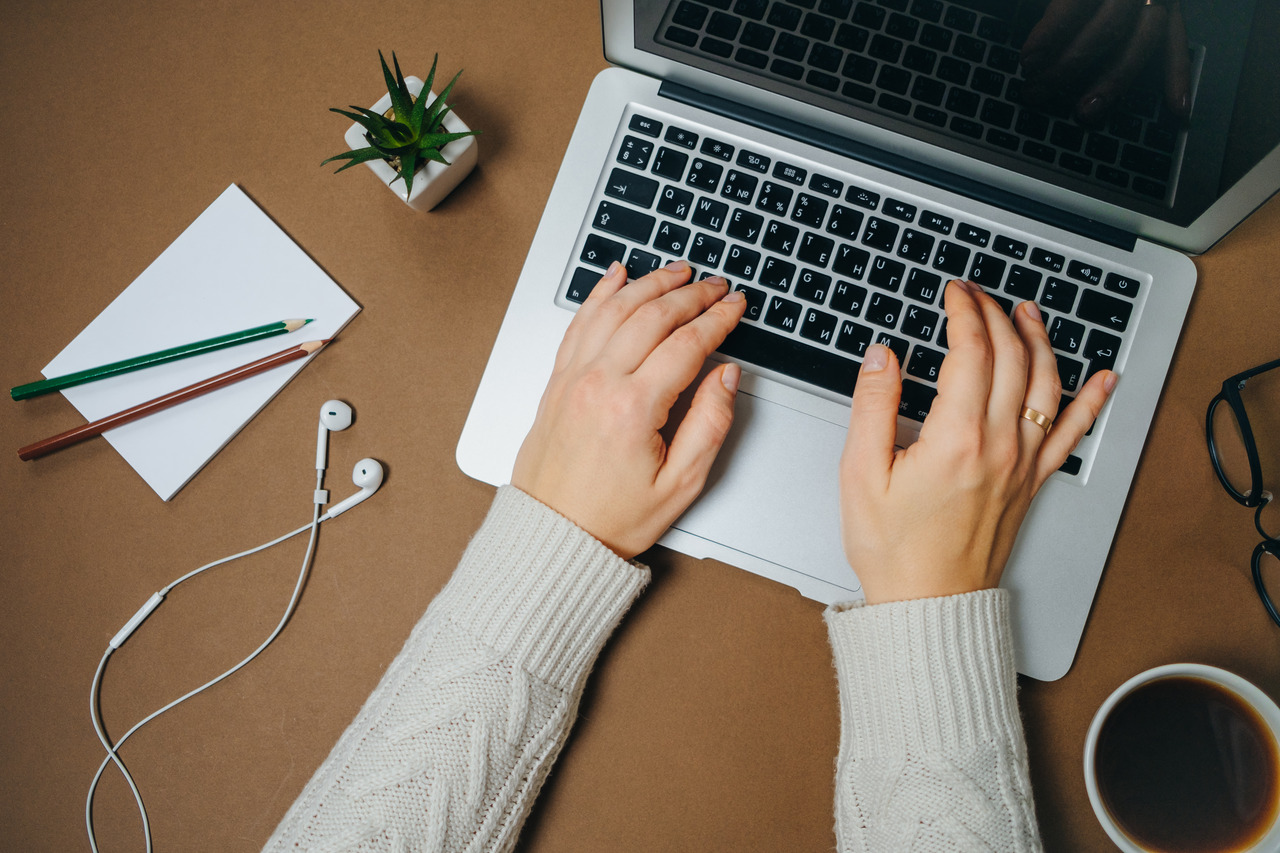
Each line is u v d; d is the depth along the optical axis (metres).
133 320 0.66
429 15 0.70
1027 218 0.63
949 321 0.60
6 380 0.67
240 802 0.62
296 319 0.66
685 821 0.62
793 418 0.62
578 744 0.62
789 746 0.63
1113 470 0.62
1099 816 0.55
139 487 0.66
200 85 0.70
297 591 0.64
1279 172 0.56
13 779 0.63
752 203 0.63
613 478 0.58
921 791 0.50
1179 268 0.63
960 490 0.56
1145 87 0.56
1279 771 0.56
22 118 0.70
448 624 0.54
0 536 0.65
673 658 0.63
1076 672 0.63
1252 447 0.62
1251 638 0.63
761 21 0.60
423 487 0.65
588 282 0.64
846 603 0.58
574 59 0.70
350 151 0.65
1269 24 0.52
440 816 0.50
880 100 0.62
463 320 0.67
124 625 0.64
